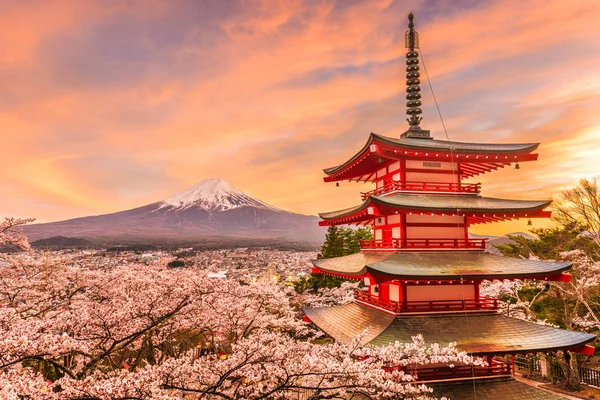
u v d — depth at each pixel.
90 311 14.13
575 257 28.91
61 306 19.44
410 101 21.42
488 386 14.59
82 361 13.52
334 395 10.43
